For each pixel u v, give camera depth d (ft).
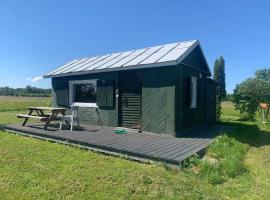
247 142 32.91
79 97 43.60
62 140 29.25
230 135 36.14
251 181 18.78
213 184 17.83
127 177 18.08
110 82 38.40
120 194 15.83
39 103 108.68
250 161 24.21
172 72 32.40
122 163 21.21
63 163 21.07
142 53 39.58
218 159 22.98
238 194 16.53
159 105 33.30
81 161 21.59
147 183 17.20
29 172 19.06
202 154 24.66
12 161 21.48
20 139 30.96
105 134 32.42
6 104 103.04
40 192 15.99
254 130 43.21
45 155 23.34
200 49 39.65
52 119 35.27
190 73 37.81
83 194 15.79
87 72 39.83
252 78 72.69
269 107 64.34
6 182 17.35
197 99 40.55
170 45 39.19
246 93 67.82
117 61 39.17
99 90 39.81
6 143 28.30
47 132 32.50
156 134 33.42
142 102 34.83
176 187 16.69
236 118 67.26
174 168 20.06
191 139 30.50
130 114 37.14
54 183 17.22
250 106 66.90
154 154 21.81
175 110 32.35
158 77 33.47
